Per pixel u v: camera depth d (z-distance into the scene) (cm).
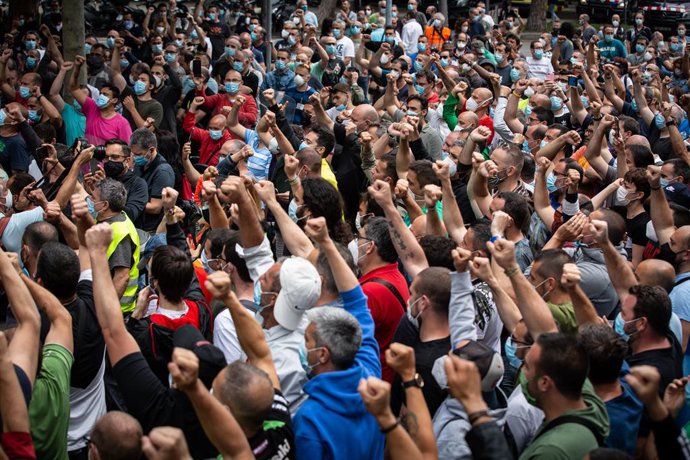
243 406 389
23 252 617
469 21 2405
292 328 482
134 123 1224
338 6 3131
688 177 912
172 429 330
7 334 459
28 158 1050
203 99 1213
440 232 622
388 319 561
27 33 1619
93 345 523
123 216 684
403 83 1518
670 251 734
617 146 959
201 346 455
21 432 393
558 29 2634
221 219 663
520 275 479
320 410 419
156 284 546
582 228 586
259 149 971
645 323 511
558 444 396
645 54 2234
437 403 486
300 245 592
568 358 407
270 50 1600
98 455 390
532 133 1099
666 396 435
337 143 1027
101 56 1653
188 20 2098
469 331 480
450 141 959
